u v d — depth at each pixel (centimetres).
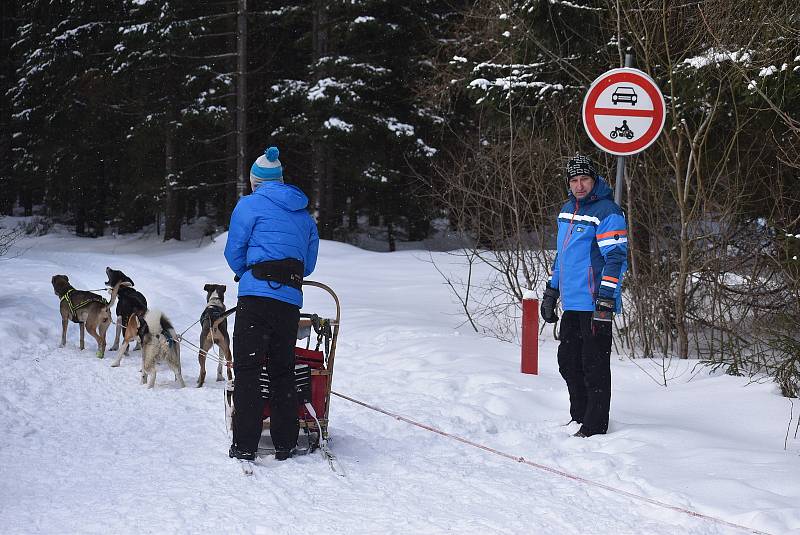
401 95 3102
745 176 1034
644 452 611
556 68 1308
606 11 1207
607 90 766
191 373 984
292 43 3503
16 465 585
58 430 693
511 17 1334
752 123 1038
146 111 3828
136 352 1108
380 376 915
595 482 553
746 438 657
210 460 601
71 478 555
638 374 891
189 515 479
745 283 1012
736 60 948
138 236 4281
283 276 609
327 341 660
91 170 4394
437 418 729
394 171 3080
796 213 1025
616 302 662
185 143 3725
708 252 997
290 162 3634
